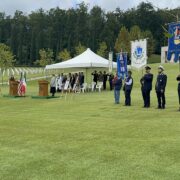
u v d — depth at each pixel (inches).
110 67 1469.0
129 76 864.3
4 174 326.3
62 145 436.5
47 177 316.5
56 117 687.7
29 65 5002.5
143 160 362.3
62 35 5123.0
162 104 781.9
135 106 842.8
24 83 1241.4
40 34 5032.0
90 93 1331.2
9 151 411.8
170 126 550.0
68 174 323.3
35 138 482.3
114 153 392.2
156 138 462.9
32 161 367.9
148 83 804.6
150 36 4409.5
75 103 958.4
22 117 696.4
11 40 5196.9
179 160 359.3
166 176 311.9
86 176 316.5
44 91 1171.3
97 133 508.4
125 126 563.5
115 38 4793.3
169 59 772.0
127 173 322.7
